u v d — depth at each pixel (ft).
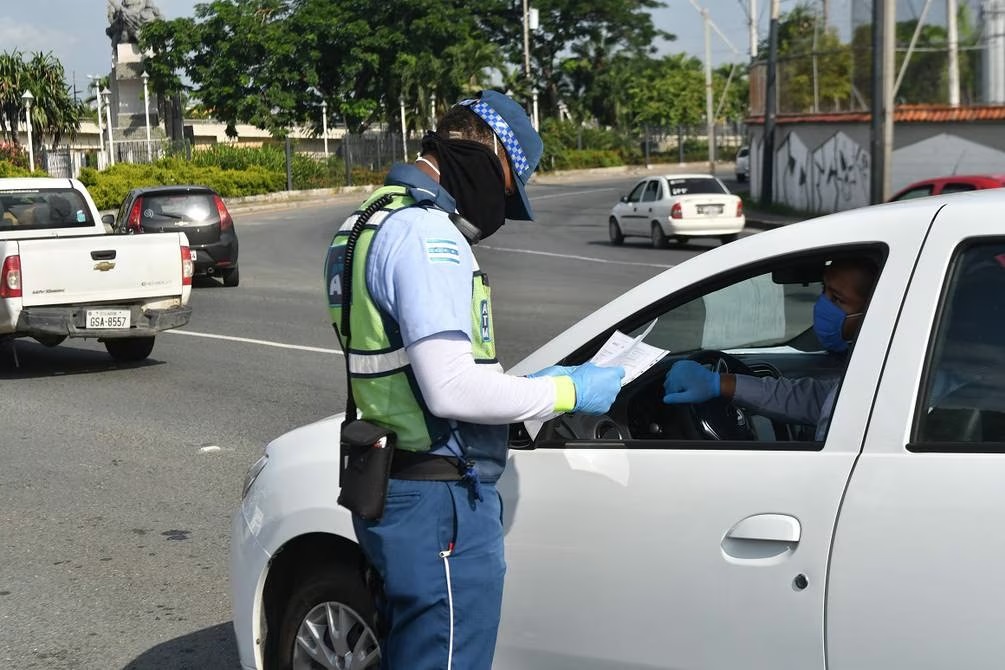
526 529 10.05
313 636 11.60
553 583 9.93
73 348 42.39
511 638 10.23
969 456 8.20
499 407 8.46
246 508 12.07
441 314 8.45
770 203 109.91
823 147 100.78
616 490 9.67
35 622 16.78
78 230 43.01
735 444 9.36
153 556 19.43
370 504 8.84
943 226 8.83
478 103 9.12
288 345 41.37
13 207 42.09
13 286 34.86
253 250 86.94
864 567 8.38
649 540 9.42
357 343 8.97
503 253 78.48
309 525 11.21
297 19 190.70
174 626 16.56
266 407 30.91
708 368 12.15
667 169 244.83
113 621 16.76
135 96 185.88
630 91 265.13
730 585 9.01
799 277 11.10
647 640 9.48
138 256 36.55
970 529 8.01
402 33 196.13
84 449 26.81
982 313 8.51
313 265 74.13
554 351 10.64
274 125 188.85
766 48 115.75
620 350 9.56
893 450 8.49
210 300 55.93
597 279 60.75
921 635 8.14
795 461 8.90
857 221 9.39
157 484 23.75
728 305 12.28
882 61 65.98
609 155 240.12
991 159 87.10
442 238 8.63
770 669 8.85
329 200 158.71
